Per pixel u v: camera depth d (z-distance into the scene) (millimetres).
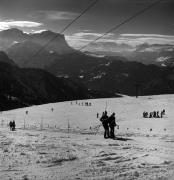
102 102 198750
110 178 13375
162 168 14852
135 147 23641
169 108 143875
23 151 21672
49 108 166500
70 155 19859
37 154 20422
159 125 72062
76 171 15227
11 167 16469
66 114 132125
